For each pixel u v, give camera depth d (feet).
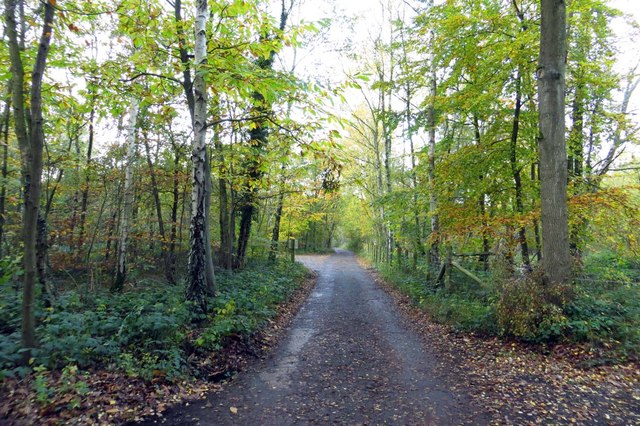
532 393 16.15
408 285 45.96
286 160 29.04
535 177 40.60
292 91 22.12
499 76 29.86
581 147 39.42
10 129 30.04
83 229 40.50
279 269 56.85
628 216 26.99
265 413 14.62
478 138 39.96
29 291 14.93
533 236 33.42
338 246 245.86
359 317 34.04
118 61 26.99
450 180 34.71
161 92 29.96
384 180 84.94
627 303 23.91
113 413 13.15
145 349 17.70
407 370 19.88
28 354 14.60
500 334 23.75
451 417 14.21
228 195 53.83
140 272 43.52
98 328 18.37
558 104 24.29
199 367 18.22
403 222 55.01
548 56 24.43
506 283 24.39
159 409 14.23
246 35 27.63
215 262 52.90
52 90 25.12
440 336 26.58
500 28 31.17
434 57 37.06
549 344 21.42
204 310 24.54
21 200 27.04
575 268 25.13
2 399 12.37
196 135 25.25
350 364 20.94
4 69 23.11
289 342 25.57
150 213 48.67
